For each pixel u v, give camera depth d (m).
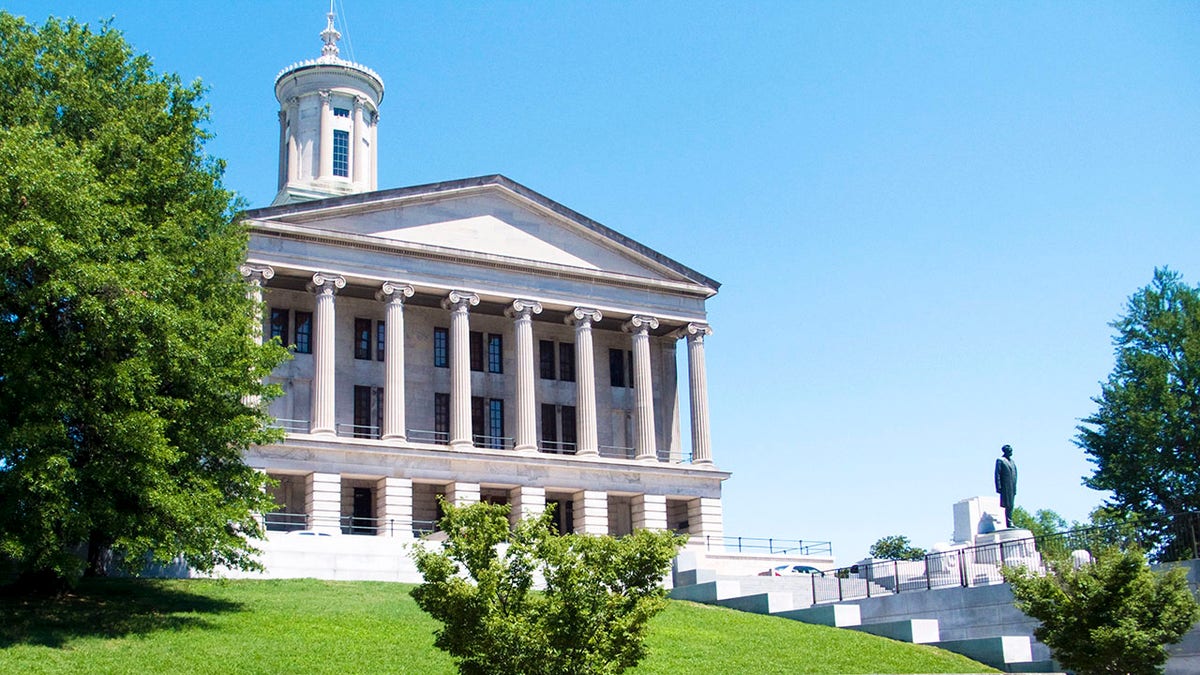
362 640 33.19
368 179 83.88
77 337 32.62
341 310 71.19
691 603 46.06
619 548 24.47
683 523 77.19
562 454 74.44
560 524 73.62
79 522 31.94
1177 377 70.00
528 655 23.11
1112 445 70.62
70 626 32.03
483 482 68.31
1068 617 31.03
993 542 42.75
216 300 38.22
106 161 36.16
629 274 75.56
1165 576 31.39
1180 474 68.12
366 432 70.12
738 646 35.78
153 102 38.62
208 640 31.69
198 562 35.81
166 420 33.91
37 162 30.81
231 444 40.69
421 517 69.31
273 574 46.34
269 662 29.73
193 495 34.75
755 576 51.53
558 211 73.81
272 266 65.12
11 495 31.61
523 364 71.31
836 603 42.88
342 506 67.12
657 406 79.38
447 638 24.05
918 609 40.66
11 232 29.97
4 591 35.59
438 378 72.75
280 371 68.00
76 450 33.44
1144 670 30.48
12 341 32.06
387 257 68.62
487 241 71.44
